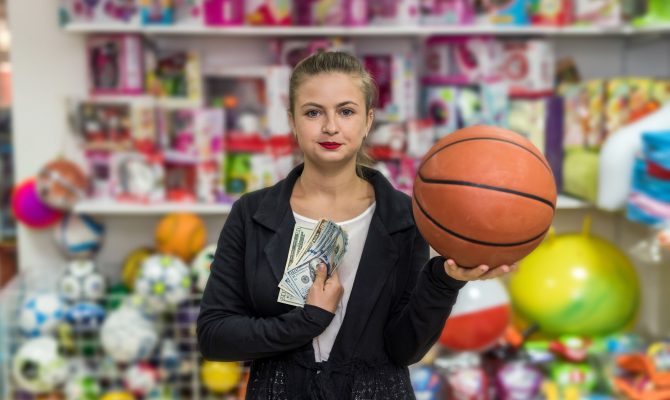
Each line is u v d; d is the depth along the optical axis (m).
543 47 2.87
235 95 3.06
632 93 2.69
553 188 1.17
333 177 1.30
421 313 1.20
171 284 2.54
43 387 2.48
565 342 2.58
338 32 2.82
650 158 2.38
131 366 2.56
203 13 2.81
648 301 2.82
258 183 2.84
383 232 1.28
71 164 2.82
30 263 3.05
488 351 2.64
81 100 2.83
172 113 2.85
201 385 2.66
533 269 2.70
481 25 2.85
